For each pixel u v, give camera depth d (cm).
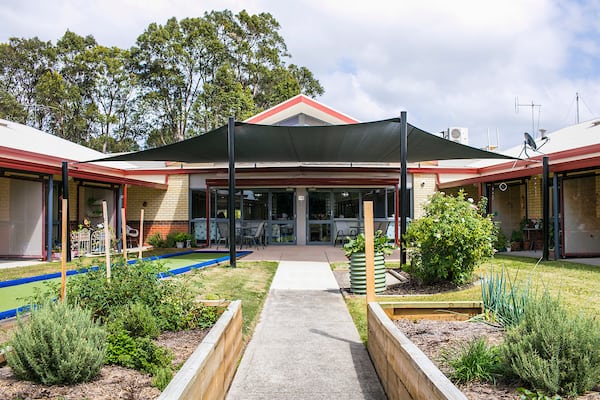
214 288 727
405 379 282
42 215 1216
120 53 3747
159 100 3600
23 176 1170
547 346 261
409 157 1288
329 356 433
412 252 741
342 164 1645
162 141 3734
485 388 264
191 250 1462
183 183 1698
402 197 902
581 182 1139
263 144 1100
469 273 680
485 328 395
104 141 3628
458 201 686
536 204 1370
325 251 1390
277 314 596
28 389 274
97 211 1558
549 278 738
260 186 1614
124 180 1430
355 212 1638
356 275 711
